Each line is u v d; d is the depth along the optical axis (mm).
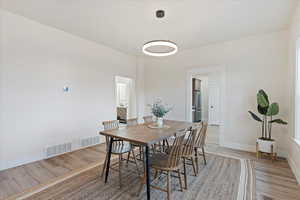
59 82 3332
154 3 2330
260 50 3445
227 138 3895
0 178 2342
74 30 3324
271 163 2906
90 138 3959
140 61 5430
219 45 3971
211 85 7180
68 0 2283
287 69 3145
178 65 4723
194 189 2092
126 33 3439
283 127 3178
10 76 2666
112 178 2383
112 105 4547
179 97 4723
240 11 2539
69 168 2697
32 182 2246
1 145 2588
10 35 2650
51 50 3188
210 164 2877
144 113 5535
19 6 2455
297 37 2455
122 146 2494
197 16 2691
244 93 3645
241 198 1903
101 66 4219
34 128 2965
